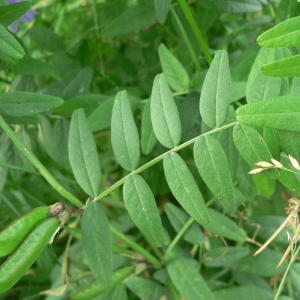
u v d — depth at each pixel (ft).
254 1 0.84
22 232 0.58
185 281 0.76
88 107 0.82
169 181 0.59
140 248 0.76
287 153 0.57
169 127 0.59
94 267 0.60
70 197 0.62
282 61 0.51
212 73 0.57
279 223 0.86
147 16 0.85
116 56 1.05
